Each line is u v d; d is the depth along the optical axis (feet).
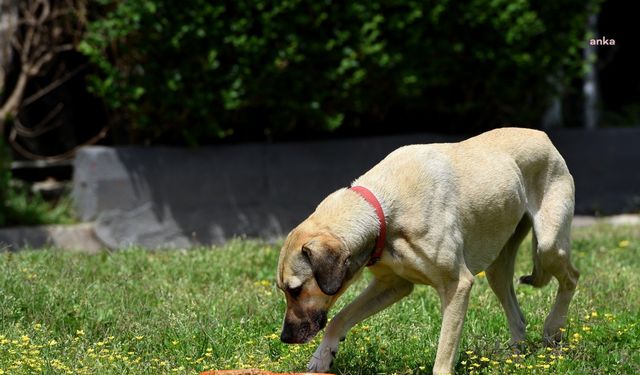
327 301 20.70
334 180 45.70
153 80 41.45
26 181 49.08
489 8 45.27
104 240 41.73
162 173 42.68
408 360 23.26
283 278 20.48
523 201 23.50
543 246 23.75
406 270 21.44
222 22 41.24
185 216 42.98
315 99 43.55
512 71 47.32
